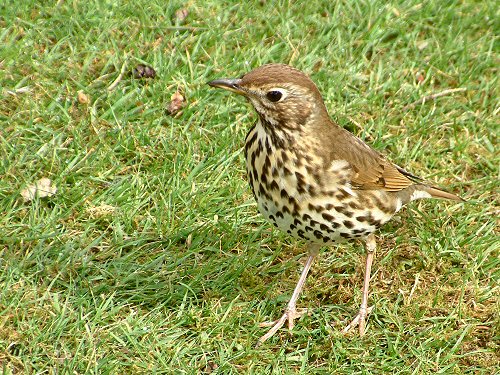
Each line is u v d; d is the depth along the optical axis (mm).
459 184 13453
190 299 11492
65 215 12156
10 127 13000
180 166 12922
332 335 11203
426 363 10984
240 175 13102
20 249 11703
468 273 12133
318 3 15555
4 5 14547
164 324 11117
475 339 11383
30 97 13414
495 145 14039
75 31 14406
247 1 15352
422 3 15820
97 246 11984
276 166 10297
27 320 10812
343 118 13906
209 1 15227
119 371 10508
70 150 12922
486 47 15430
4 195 12250
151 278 11633
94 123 13250
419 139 13906
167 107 13664
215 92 13852
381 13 15430
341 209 10555
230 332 11125
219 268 11930
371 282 12086
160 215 12375
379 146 13719
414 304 11680
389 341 11180
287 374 10711
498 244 12531
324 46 14977
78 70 13906
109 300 11148
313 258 11531
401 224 12805
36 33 14297
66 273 11531
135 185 12664
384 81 14586
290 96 10156
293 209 10445
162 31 14750
